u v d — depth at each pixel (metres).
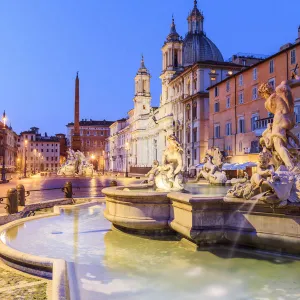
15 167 148.00
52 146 166.62
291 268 6.62
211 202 7.75
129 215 9.48
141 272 6.54
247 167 44.09
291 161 8.97
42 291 5.80
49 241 9.15
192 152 67.06
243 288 5.70
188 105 69.62
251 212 7.50
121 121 146.50
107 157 169.50
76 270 6.70
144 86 116.31
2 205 17.75
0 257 7.81
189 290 5.64
